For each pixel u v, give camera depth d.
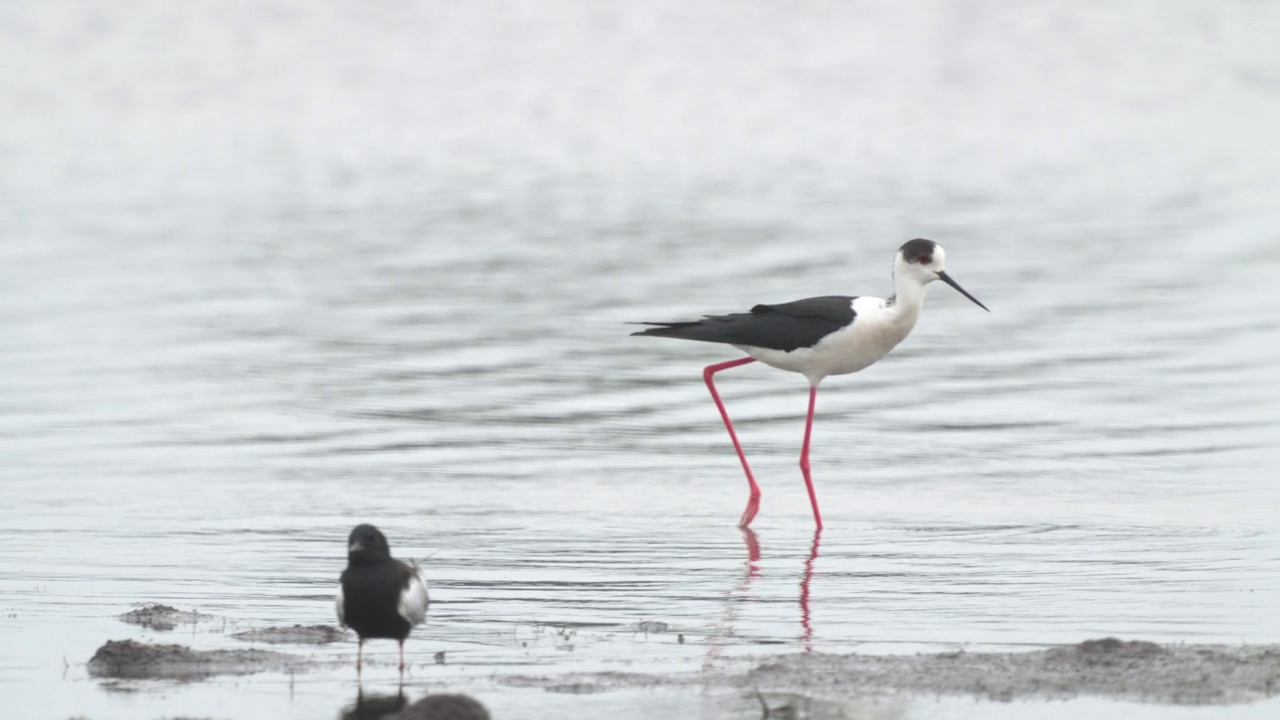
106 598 11.20
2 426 16.80
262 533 12.97
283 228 30.08
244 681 9.39
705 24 59.91
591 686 9.23
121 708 8.92
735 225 29.98
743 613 10.84
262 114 46.12
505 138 42.81
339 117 45.91
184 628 10.50
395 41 57.03
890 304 14.20
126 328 21.81
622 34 58.25
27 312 22.73
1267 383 18.45
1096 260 26.55
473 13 61.47
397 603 9.13
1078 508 13.68
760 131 43.69
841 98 48.38
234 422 17.05
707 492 14.49
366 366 19.75
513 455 15.76
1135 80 50.81
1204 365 19.42
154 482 14.65
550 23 60.16
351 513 13.64
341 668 9.63
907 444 16.16
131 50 54.69
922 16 61.34
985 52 55.00
